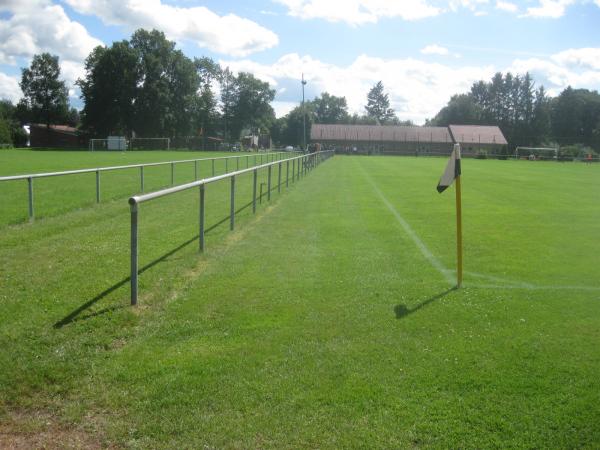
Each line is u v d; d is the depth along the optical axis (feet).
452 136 331.36
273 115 397.39
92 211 41.32
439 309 18.71
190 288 20.74
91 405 11.96
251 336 15.93
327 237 33.09
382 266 25.35
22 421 11.36
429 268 25.14
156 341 15.47
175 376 13.20
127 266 23.70
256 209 45.24
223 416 11.51
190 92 300.61
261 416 11.50
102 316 17.03
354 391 12.60
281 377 13.25
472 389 12.82
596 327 17.15
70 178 68.85
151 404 11.95
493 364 14.19
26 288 19.90
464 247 30.58
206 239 31.07
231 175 33.37
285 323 17.07
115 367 13.67
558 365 14.19
